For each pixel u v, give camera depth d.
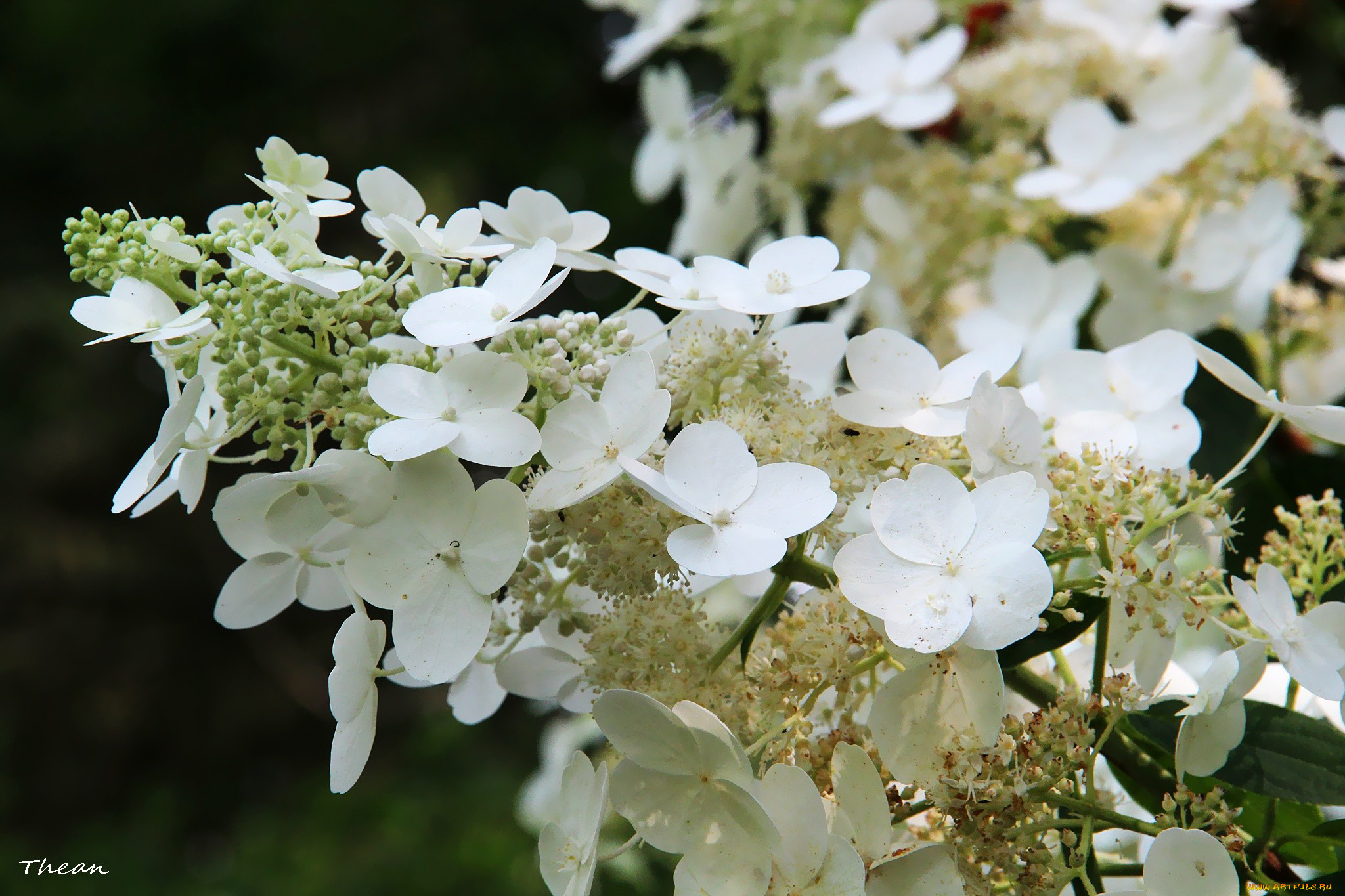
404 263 0.72
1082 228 0.97
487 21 3.06
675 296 0.72
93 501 3.33
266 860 2.62
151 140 3.07
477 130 2.99
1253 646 0.70
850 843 0.69
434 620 0.70
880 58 1.05
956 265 1.01
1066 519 0.71
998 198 0.97
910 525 0.70
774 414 0.72
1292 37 1.20
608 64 1.21
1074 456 0.74
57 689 3.18
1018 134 1.02
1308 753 0.71
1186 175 0.92
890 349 0.73
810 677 0.71
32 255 3.25
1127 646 0.73
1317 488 0.83
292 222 0.72
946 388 0.72
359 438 0.71
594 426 0.71
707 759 0.70
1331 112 0.88
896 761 0.70
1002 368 0.72
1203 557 0.82
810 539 0.72
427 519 0.70
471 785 2.67
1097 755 0.73
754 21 1.15
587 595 0.75
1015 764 0.70
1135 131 0.90
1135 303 0.88
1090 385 0.74
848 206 1.08
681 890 0.69
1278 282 0.86
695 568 0.69
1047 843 0.72
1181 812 0.70
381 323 0.71
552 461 0.70
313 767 3.29
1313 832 0.72
